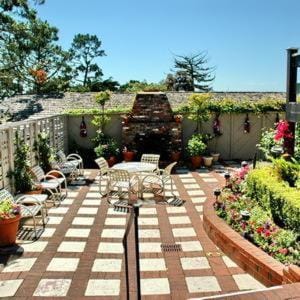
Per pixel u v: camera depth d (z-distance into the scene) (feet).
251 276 15.80
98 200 28.25
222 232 18.43
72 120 45.98
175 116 44.37
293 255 15.20
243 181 26.07
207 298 10.90
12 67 69.72
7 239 18.94
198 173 39.06
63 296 14.26
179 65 138.72
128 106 48.34
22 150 26.91
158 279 15.62
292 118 24.41
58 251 18.54
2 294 14.37
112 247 19.10
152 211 25.41
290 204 17.04
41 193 27.43
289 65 24.64
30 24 67.51
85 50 121.80
